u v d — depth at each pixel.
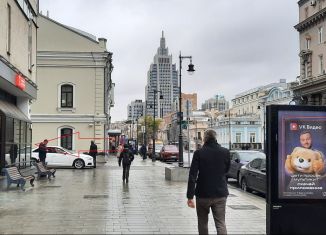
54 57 42.31
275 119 8.57
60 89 42.34
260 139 116.25
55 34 42.66
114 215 11.42
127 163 20.41
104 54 42.62
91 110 42.53
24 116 24.02
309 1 61.62
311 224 8.53
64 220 10.66
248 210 12.50
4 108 19.73
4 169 16.89
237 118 118.25
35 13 25.36
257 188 17.03
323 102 59.78
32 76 25.25
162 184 19.70
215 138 7.91
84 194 15.81
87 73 42.72
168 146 49.78
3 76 17.41
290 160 8.56
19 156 22.69
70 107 42.38
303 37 63.72
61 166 31.64
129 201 14.05
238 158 21.33
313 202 8.56
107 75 46.97
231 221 10.79
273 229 8.50
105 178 22.83
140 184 19.66
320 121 8.62
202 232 7.88
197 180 7.82
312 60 61.53
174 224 10.28
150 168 32.31
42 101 42.16
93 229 9.62
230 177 21.77
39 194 15.70
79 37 42.72
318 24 59.94
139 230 9.58
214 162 7.73
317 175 8.58
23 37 22.45
